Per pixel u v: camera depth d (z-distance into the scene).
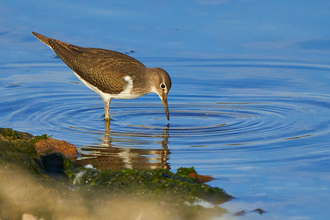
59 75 19.08
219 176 9.70
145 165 10.36
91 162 10.45
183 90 17.59
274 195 8.77
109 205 8.24
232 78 18.67
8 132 11.23
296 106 15.52
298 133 12.74
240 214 8.03
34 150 9.23
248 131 13.07
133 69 15.23
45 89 17.31
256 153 11.18
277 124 13.69
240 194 8.80
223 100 16.48
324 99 16.12
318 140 12.07
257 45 21.44
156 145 11.86
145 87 15.39
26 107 15.19
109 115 15.05
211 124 13.94
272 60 20.23
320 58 20.30
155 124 14.02
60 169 9.46
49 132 12.79
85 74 15.26
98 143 11.95
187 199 8.47
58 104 15.84
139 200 8.41
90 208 8.14
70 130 13.12
